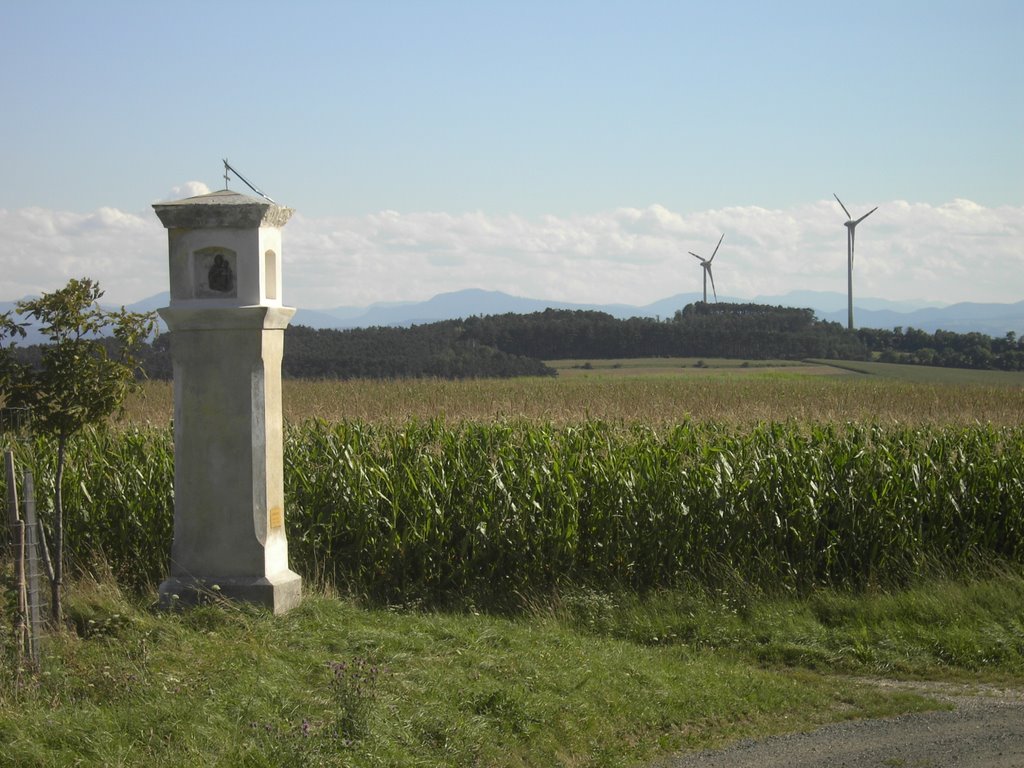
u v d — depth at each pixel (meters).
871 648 11.13
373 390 42.53
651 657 10.41
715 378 61.12
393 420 24.81
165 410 29.00
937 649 11.03
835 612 12.41
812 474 14.49
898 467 14.57
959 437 17.12
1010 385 52.16
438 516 13.57
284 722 6.93
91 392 9.57
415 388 44.53
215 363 10.06
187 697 7.16
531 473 13.94
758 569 13.59
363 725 6.84
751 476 14.41
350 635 9.28
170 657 8.20
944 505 14.40
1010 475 14.66
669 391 43.75
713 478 14.09
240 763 6.20
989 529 14.50
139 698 7.14
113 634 8.97
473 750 7.07
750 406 35.19
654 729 8.34
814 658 10.96
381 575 13.59
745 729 8.52
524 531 13.52
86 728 6.48
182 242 9.93
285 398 36.91
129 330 9.90
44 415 9.52
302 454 14.91
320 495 13.85
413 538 13.51
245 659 8.26
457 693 7.93
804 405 37.09
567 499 13.59
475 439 16.02
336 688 7.32
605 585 13.48
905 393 43.91
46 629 9.14
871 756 7.78
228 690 7.38
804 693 9.59
